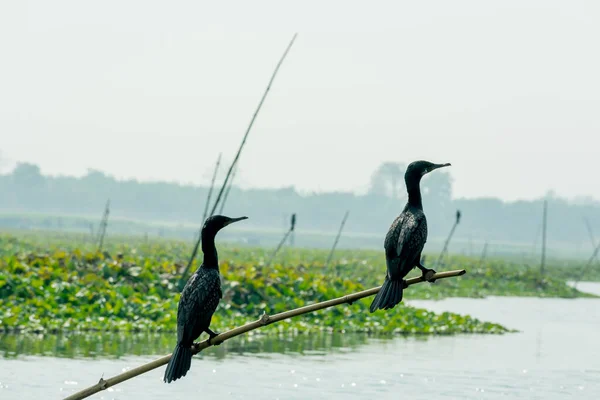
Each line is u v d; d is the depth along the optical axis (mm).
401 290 9875
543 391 17891
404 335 26266
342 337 24984
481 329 28266
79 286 26578
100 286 26844
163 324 24188
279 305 27891
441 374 19188
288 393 16531
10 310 23516
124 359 19094
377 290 9844
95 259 30703
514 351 23406
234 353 21062
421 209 10547
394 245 10078
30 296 25125
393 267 9992
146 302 26141
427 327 27531
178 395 15992
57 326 23016
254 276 30156
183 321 9945
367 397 16547
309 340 23953
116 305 25109
